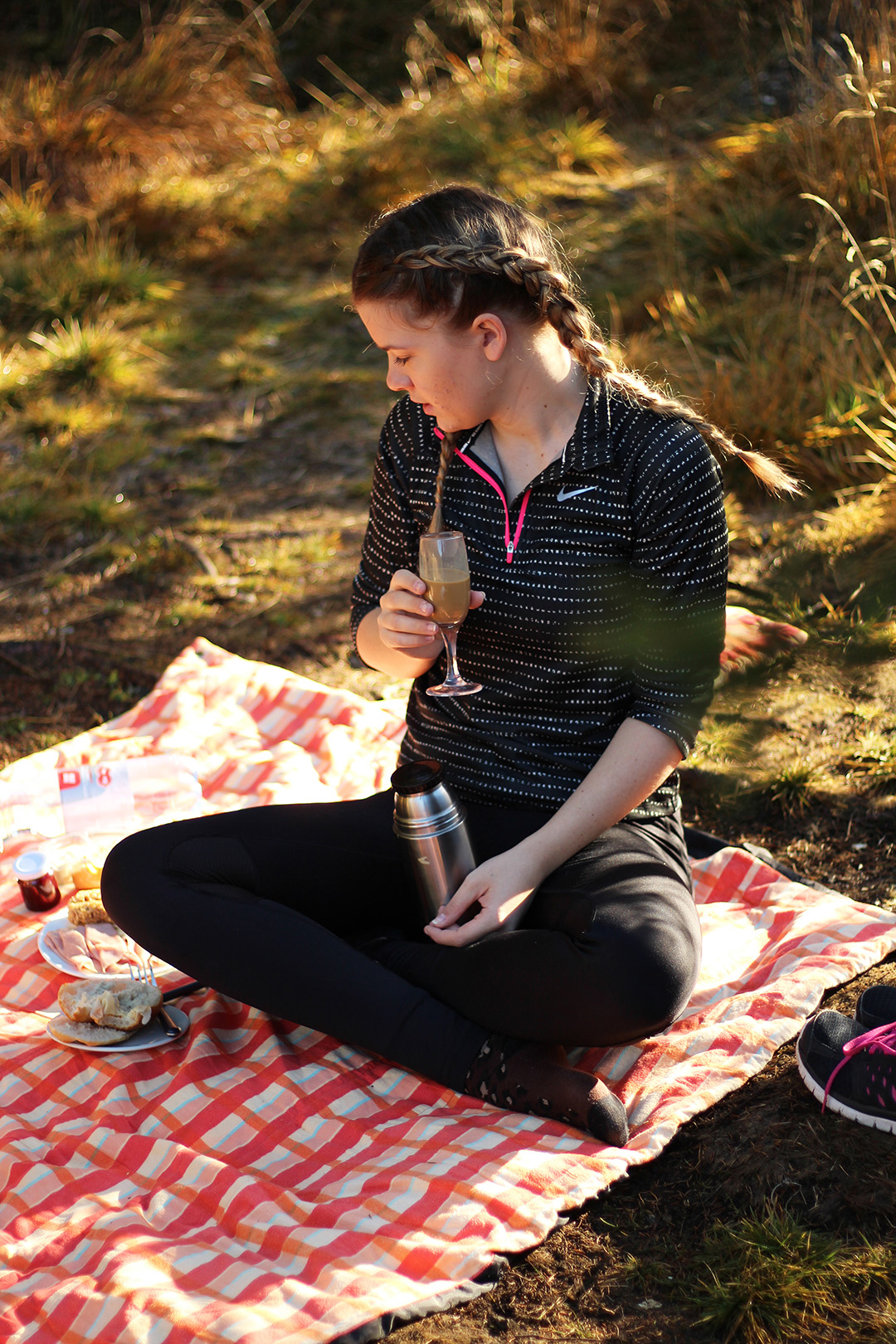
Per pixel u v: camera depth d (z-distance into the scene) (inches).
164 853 86.4
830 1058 78.9
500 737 86.8
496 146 299.7
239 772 128.6
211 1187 75.5
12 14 374.9
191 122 327.9
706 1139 78.3
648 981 76.1
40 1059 90.3
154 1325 63.9
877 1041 77.8
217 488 208.5
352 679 154.5
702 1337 65.3
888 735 124.9
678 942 78.6
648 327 223.1
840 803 118.0
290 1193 74.3
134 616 173.0
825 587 118.0
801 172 228.5
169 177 307.1
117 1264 68.9
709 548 81.5
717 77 302.2
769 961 94.8
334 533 191.3
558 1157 74.9
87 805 118.7
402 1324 65.1
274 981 82.2
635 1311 67.0
